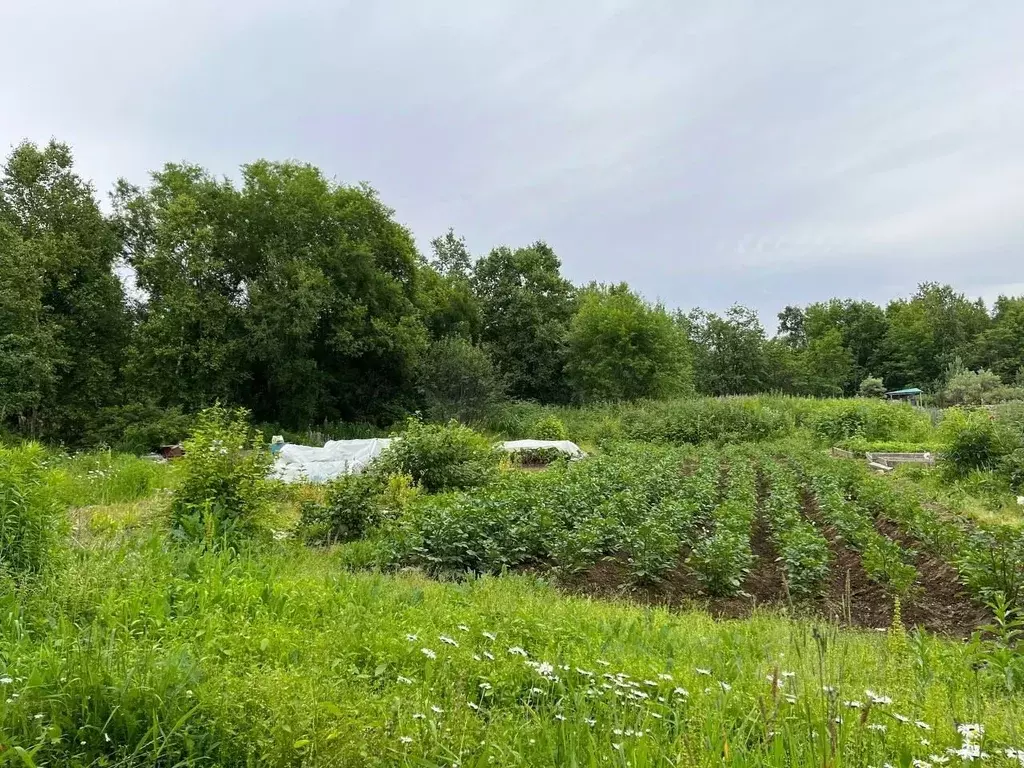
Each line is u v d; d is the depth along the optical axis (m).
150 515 9.65
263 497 9.28
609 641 5.21
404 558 9.35
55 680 3.19
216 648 4.00
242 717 3.03
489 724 3.25
